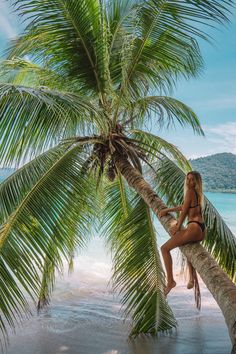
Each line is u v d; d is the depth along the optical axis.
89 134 6.78
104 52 7.08
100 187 8.25
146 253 7.12
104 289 10.96
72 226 6.49
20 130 5.08
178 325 7.96
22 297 5.29
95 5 6.75
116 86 8.00
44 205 6.00
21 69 8.12
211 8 5.97
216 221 6.51
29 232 5.67
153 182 7.76
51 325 7.94
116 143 7.39
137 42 7.05
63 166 6.65
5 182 6.32
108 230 8.70
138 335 7.37
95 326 7.92
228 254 6.32
